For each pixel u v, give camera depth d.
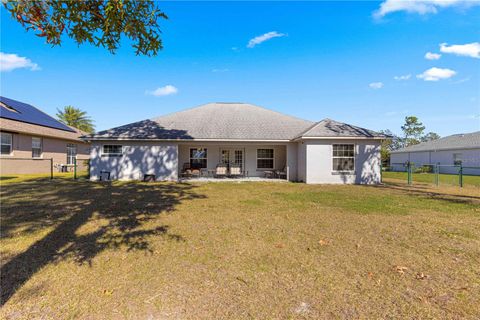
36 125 22.00
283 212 7.14
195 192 11.09
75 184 13.70
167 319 2.46
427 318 2.48
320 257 3.98
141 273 3.42
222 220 6.23
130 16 3.45
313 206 8.01
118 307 2.65
